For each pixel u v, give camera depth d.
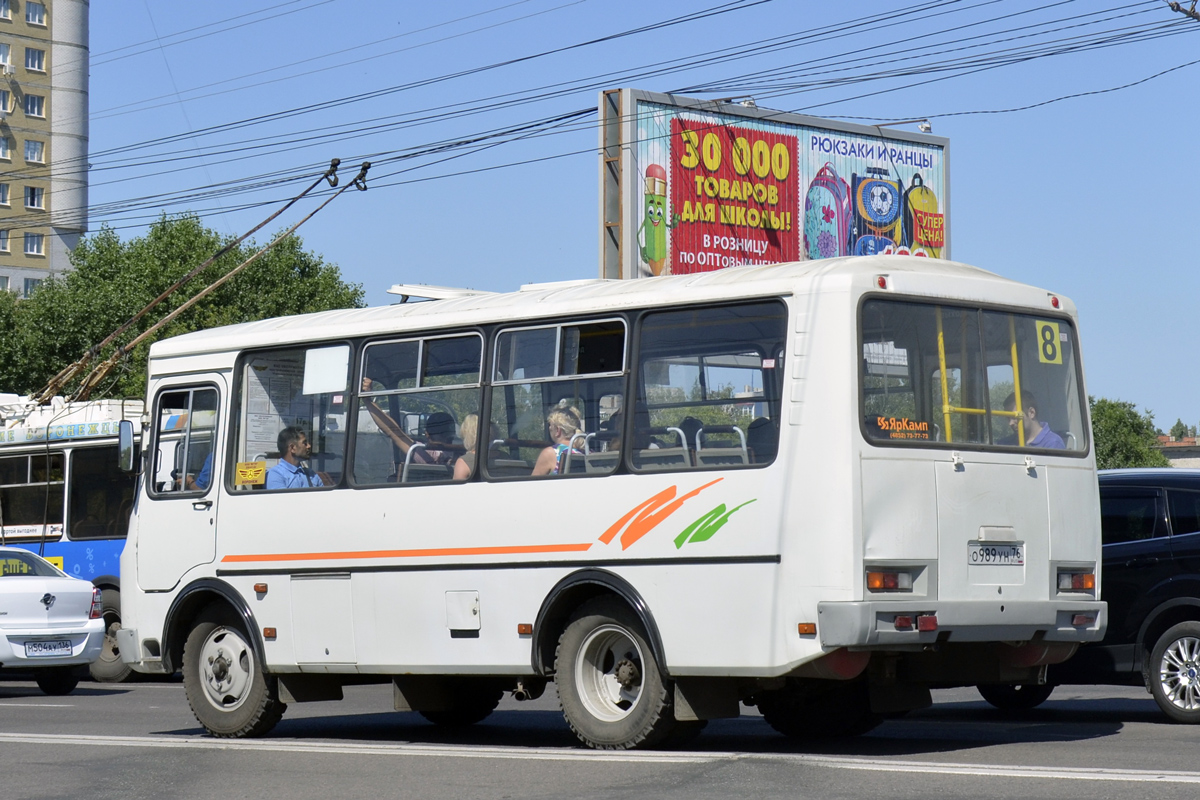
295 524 11.93
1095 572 10.66
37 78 107.06
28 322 57.19
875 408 9.55
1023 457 10.26
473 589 10.90
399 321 11.62
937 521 9.70
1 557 18.12
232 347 12.62
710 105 32.84
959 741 10.95
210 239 58.28
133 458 13.23
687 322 10.16
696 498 9.88
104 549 20.05
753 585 9.59
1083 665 12.59
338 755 10.43
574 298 10.77
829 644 9.24
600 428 10.44
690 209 32.41
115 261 58.84
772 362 9.76
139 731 13.30
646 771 9.05
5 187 104.88
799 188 34.53
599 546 10.28
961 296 10.17
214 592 12.48
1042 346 10.65
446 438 11.22
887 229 36.25
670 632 9.91
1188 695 12.05
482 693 13.09
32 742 11.67
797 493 9.48
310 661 11.77
